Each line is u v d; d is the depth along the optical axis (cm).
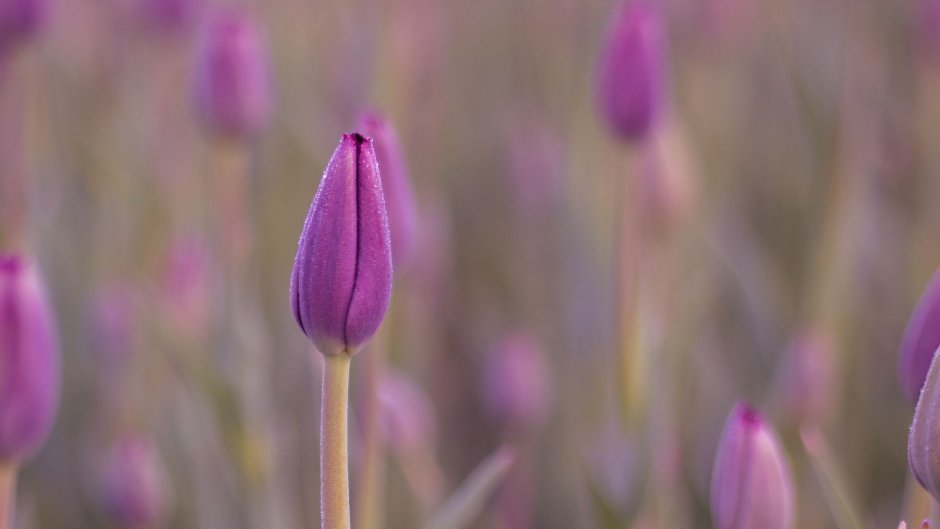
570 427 134
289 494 124
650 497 108
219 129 114
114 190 144
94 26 177
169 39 147
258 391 114
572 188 135
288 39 173
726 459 95
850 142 139
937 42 149
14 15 120
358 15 149
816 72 156
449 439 150
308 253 88
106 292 127
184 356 113
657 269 122
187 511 124
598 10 189
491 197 186
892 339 151
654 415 108
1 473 96
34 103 143
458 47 206
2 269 95
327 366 88
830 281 129
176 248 127
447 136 189
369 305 87
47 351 96
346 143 87
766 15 184
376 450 104
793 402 117
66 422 139
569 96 170
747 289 142
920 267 148
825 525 118
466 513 103
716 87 162
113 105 166
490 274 174
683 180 122
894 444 143
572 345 133
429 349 142
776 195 173
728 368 141
